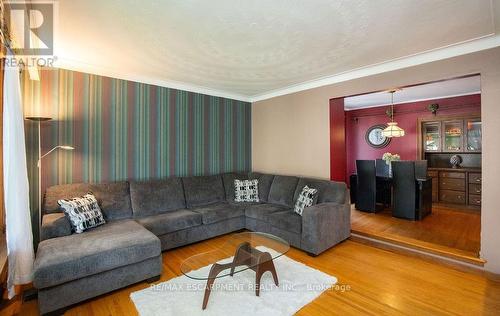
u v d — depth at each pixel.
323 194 3.63
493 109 2.54
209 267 2.69
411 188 4.30
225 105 4.89
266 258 2.33
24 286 2.40
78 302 2.10
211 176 4.36
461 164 5.68
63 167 3.16
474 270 2.65
